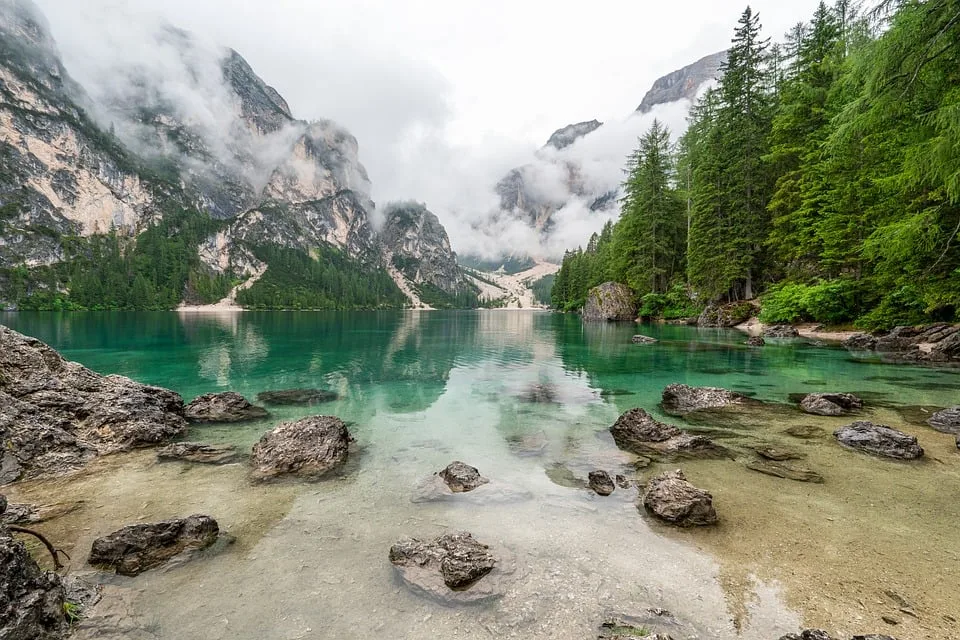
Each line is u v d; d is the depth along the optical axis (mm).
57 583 4121
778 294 33500
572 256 107750
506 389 15680
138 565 4871
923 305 23297
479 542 5414
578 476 7738
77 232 172000
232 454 8789
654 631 3852
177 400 11648
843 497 6652
